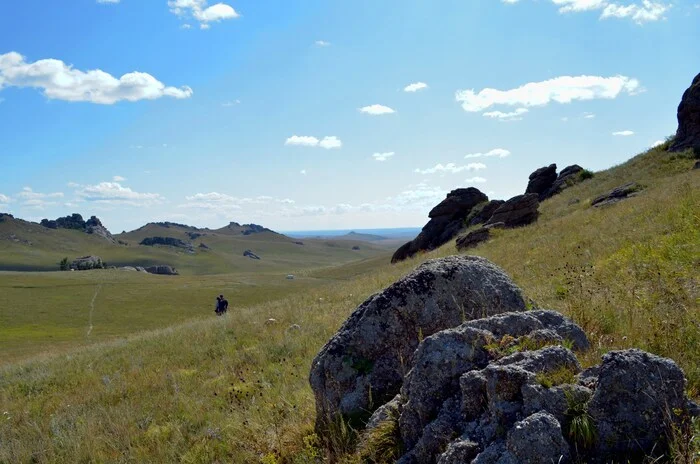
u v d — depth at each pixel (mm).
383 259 103750
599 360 4188
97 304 58344
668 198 15711
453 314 5387
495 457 3053
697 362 4367
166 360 12453
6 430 8953
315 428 5289
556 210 30000
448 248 29391
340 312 14250
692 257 8234
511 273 13250
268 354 10695
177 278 95562
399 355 5242
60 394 11219
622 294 6922
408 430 4047
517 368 3430
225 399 8219
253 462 5348
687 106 30391
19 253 186875
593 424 3121
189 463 5988
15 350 31172
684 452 2934
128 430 7523
